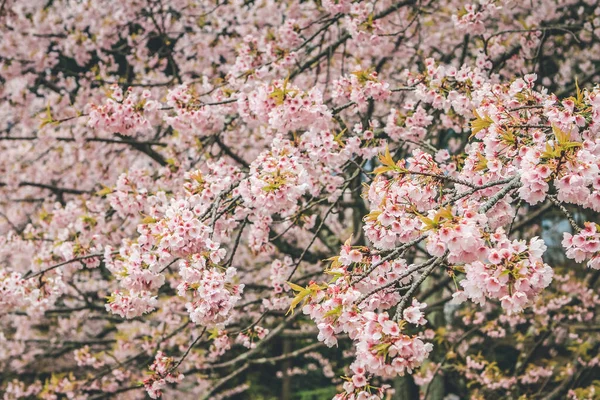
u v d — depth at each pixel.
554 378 8.43
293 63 4.50
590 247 2.12
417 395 8.87
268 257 7.27
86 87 6.65
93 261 4.27
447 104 3.62
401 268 2.44
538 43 5.08
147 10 7.02
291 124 3.30
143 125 3.86
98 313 7.76
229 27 7.01
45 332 9.06
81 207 6.19
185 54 7.18
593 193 2.12
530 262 1.97
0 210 7.15
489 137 2.49
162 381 3.38
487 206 2.18
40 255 4.88
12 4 6.38
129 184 4.19
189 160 5.59
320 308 2.28
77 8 6.72
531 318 7.99
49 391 7.21
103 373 6.82
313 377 13.12
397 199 2.41
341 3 4.53
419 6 5.31
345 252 2.38
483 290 2.01
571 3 6.49
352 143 3.85
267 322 7.57
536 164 2.11
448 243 1.98
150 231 2.84
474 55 7.08
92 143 6.85
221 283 2.64
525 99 2.99
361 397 2.11
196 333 6.82
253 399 11.91
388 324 2.01
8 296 3.95
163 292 7.27
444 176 2.33
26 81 6.48
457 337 8.14
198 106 3.99
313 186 4.14
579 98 2.41
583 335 8.41
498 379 7.76
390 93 3.65
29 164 7.06
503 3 4.25
